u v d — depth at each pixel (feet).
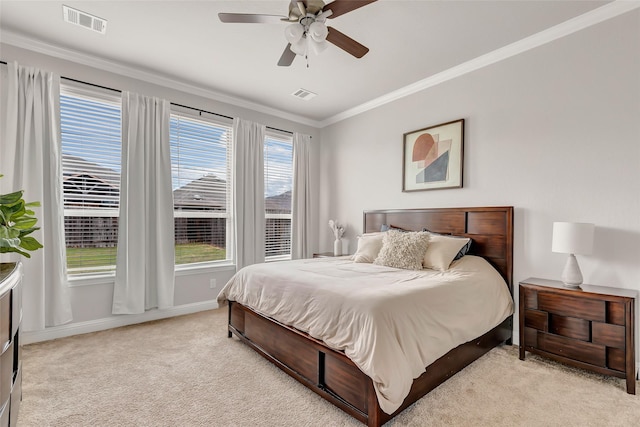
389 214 12.80
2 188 8.35
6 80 8.58
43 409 5.80
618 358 6.53
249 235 13.43
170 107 11.55
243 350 8.50
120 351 8.39
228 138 13.43
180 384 6.72
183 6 7.55
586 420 5.52
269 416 5.64
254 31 8.57
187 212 12.21
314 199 16.42
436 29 8.42
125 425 5.38
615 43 7.58
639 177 7.25
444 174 11.01
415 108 12.10
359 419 5.26
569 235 7.29
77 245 9.85
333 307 6.00
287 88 12.35
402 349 5.27
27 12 7.73
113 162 10.51
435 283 7.00
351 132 14.87
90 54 9.75
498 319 8.13
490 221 9.67
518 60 9.25
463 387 6.57
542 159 8.77
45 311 9.02
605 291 6.98
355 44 7.20
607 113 7.70
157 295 10.90
